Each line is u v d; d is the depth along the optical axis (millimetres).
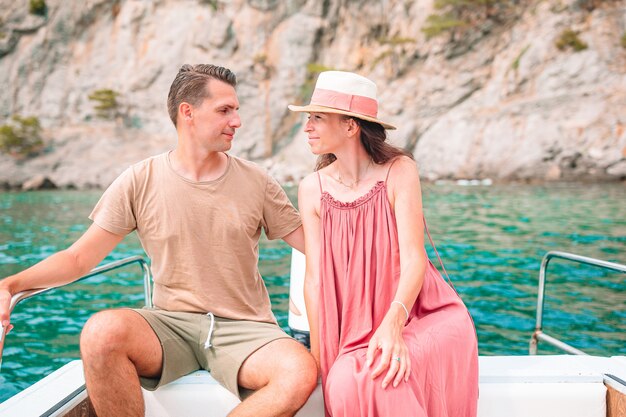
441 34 34219
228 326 1865
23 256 8445
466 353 1742
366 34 38219
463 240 8781
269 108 37188
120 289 5961
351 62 38125
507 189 19812
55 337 4426
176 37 38438
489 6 33781
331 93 1881
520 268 6699
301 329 2998
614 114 25453
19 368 3773
